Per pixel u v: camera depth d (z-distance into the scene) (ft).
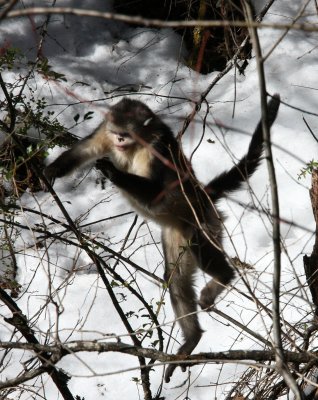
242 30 44.55
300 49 44.68
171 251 32.09
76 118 27.66
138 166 31.68
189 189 30.50
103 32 48.24
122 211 39.17
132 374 30.22
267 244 35.35
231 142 40.50
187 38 48.21
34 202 38.78
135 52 47.29
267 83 43.32
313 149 39.37
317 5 26.16
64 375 24.88
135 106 31.71
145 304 25.49
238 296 30.17
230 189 31.32
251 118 41.75
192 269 31.71
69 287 34.78
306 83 43.04
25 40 45.96
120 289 34.58
